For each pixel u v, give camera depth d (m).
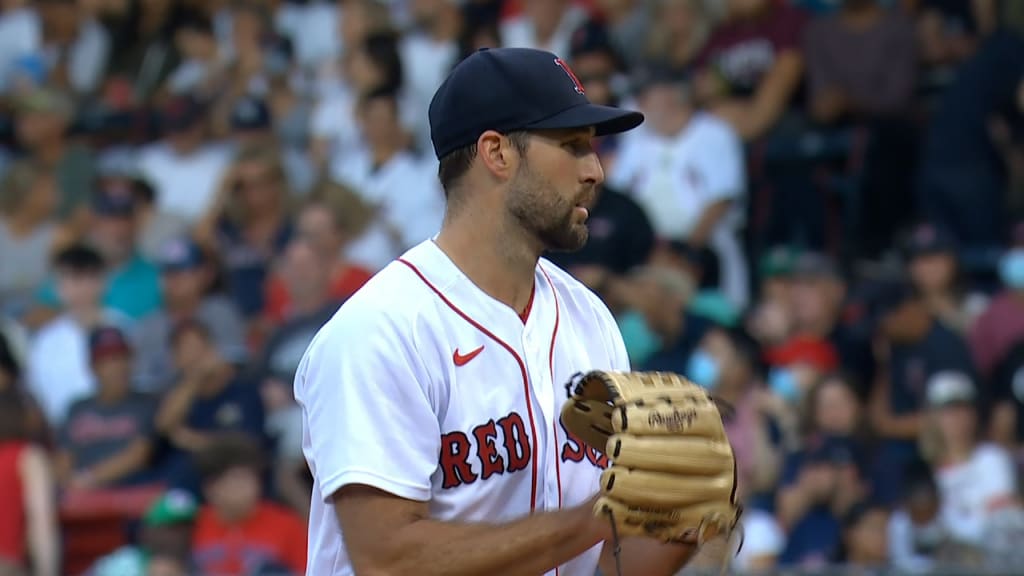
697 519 9.71
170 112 37.66
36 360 31.84
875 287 29.31
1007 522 22.47
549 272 11.34
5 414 24.25
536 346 10.74
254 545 23.55
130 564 23.95
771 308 28.06
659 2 34.94
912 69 33.38
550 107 10.27
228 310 31.33
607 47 30.64
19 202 37.06
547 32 34.91
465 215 10.59
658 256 28.41
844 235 33.12
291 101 37.81
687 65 34.47
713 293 29.45
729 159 31.33
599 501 9.52
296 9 40.62
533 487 10.54
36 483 24.11
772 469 24.39
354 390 10.06
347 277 30.12
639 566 11.08
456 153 10.56
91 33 42.84
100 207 33.72
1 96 42.38
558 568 10.98
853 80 33.22
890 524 23.31
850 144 33.31
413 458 10.03
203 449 23.95
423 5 36.12
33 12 43.94
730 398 25.08
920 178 32.62
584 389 10.03
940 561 22.20
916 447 25.81
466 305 10.48
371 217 32.09
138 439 28.28
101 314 32.06
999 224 31.86
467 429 10.31
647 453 9.53
